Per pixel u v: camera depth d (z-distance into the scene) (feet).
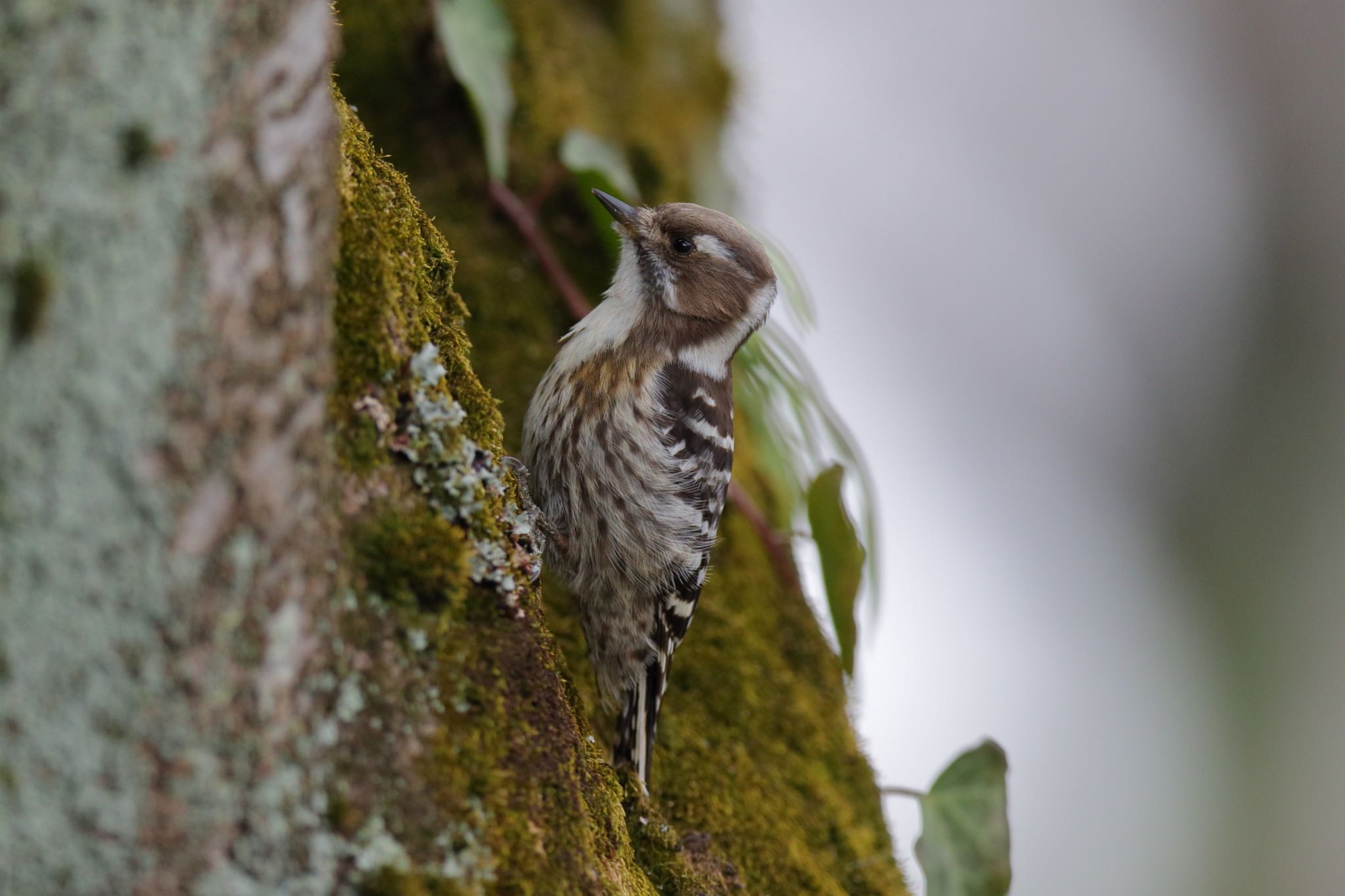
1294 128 74.28
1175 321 72.79
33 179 12.41
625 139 37.42
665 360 28.09
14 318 12.45
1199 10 73.00
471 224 32.68
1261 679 73.56
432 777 15.55
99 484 12.78
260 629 13.79
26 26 12.27
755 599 33.01
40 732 12.78
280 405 13.93
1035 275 71.00
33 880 12.84
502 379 31.48
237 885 13.71
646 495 27.22
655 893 20.30
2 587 12.59
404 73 32.45
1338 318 74.79
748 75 43.14
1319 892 67.77
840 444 33.17
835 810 29.89
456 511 16.75
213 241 13.21
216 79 13.12
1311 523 76.48
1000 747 26.68
